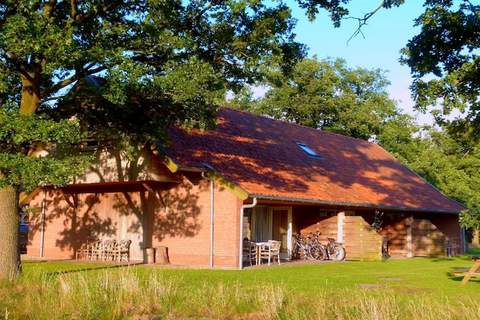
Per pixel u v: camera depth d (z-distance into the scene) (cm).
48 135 1495
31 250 2920
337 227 2859
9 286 1456
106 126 1930
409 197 3312
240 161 2572
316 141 3534
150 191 2484
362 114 5172
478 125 1709
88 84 1825
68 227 2798
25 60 1588
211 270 2105
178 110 1859
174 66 1645
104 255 2595
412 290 1556
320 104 5119
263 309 1139
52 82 1808
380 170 3625
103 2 1667
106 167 2464
